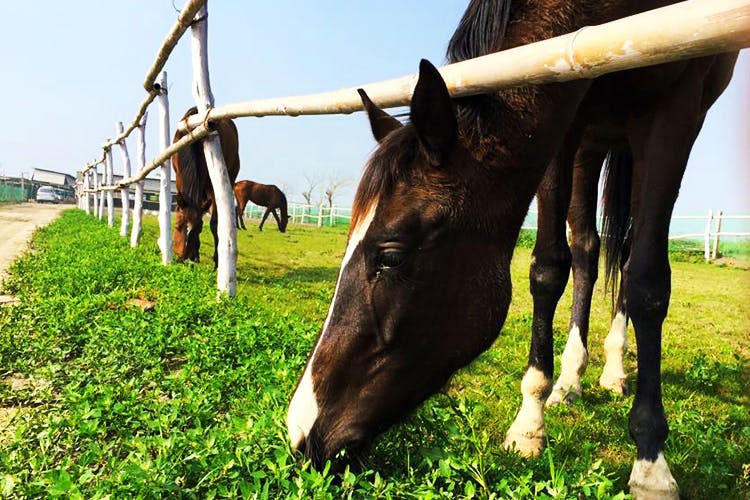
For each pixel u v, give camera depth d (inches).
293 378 120.5
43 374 136.0
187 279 262.8
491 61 75.1
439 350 82.5
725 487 101.2
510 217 86.8
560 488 76.3
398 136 83.1
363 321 80.0
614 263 171.2
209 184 353.4
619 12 97.0
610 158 168.2
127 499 75.6
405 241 78.7
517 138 83.8
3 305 221.3
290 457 84.6
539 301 119.0
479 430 120.0
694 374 169.5
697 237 737.6
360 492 76.3
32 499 81.8
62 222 732.7
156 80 331.0
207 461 84.4
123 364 142.1
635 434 96.7
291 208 1633.9
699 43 51.0
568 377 153.3
